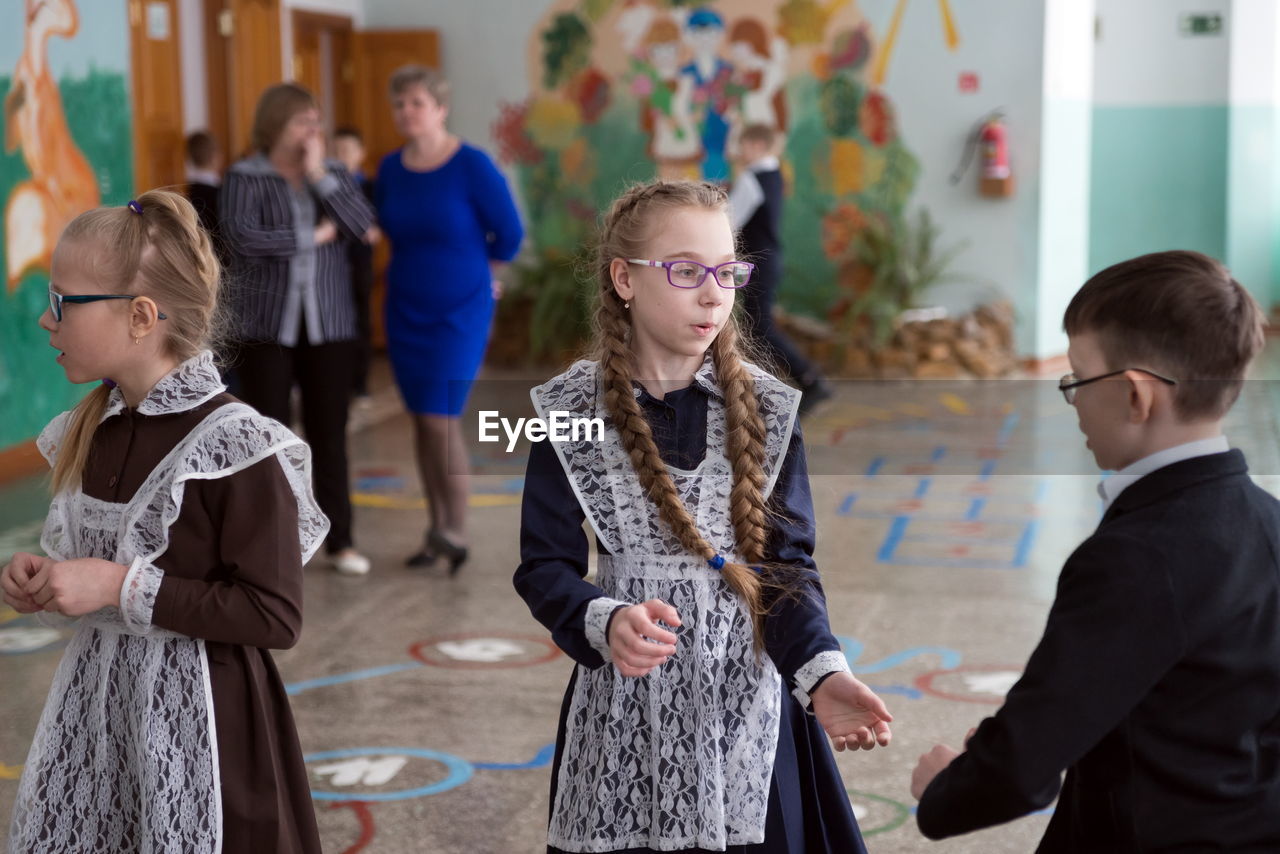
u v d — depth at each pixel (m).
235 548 1.79
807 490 1.93
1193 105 12.04
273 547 1.79
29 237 6.64
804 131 10.30
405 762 3.25
